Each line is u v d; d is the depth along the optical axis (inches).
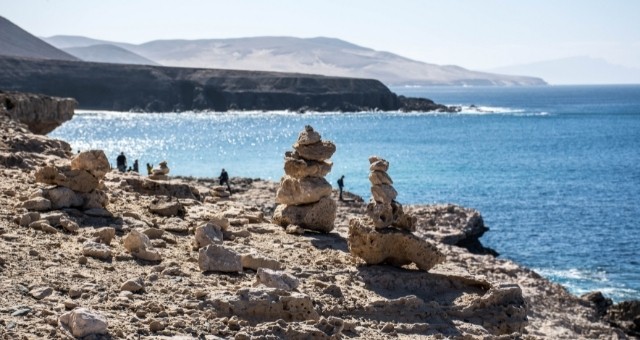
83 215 727.7
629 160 4082.2
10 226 663.1
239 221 832.3
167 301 538.0
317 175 850.1
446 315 625.0
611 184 3122.5
